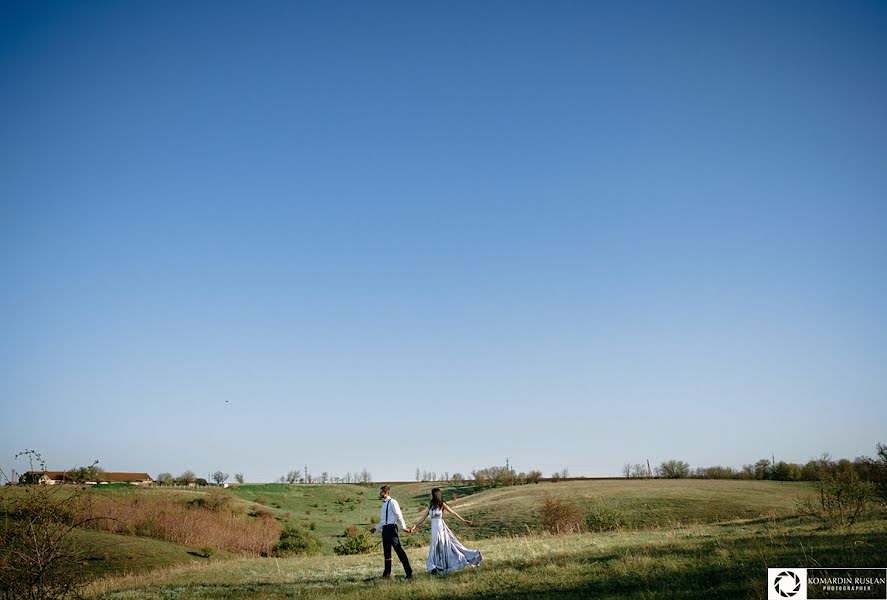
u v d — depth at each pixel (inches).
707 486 2874.0
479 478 5083.7
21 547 457.4
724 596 357.7
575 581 442.3
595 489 2906.0
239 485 4350.4
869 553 445.4
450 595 441.4
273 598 504.1
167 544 1631.4
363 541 1653.5
